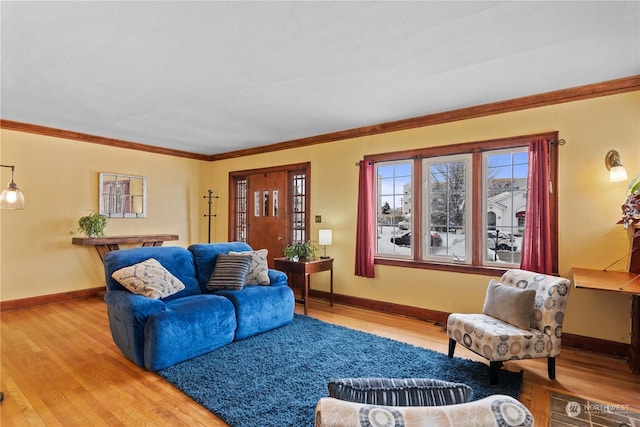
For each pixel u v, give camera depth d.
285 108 3.68
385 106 3.63
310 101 3.45
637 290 2.27
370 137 4.45
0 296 4.17
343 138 4.70
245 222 6.07
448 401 0.85
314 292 5.00
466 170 3.79
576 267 3.11
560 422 2.01
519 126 3.40
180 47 2.33
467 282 3.72
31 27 2.07
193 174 6.25
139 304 2.71
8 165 4.21
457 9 1.92
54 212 4.59
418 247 4.11
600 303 3.03
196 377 2.51
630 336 2.89
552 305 2.48
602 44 2.31
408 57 2.50
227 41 2.26
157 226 5.72
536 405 2.19
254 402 2.18
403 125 4.13
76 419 2.02
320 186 4.95
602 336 3.01
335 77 2.85
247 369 2.64
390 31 2.14
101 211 5.01
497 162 3.64
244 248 4.10
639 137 2.87
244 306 3.28
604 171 3.01
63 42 2.26
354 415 0.73
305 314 4.12
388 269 4.28
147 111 3.78
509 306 2.61
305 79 2.89
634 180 2.79
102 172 5.04
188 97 3.33
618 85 2.93
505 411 0.75
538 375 2.61
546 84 3.03
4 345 3.12
